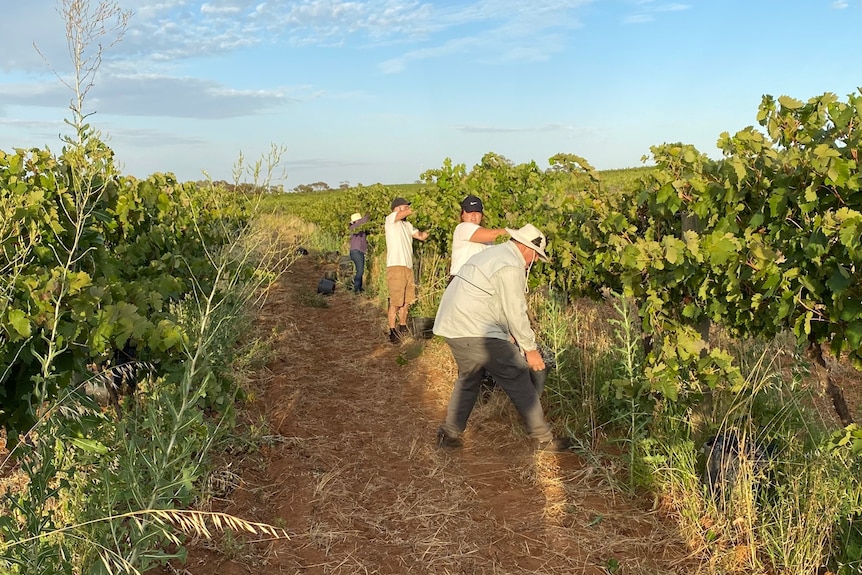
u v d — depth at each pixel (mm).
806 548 3219
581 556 3637
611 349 5680
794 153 3434
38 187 4223
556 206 5918
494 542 3801
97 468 3283
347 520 4027
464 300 4777
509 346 4801
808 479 3592
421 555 3676
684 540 3703
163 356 3297
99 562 2398
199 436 3512
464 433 5410
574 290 5938
